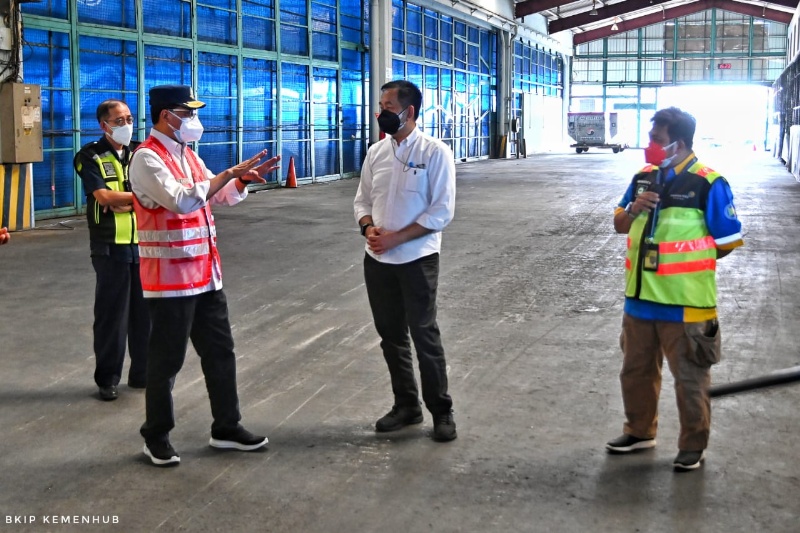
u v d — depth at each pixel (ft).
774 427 13.78
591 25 144.46
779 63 142.41
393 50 80.59
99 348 15.30
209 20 54.49
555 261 29.91
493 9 102.99
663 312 11.84
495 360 17.76
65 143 43.16
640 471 12.14
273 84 61.98
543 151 132.98
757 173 75.87
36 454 12.92
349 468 12.35
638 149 146.61
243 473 12.19
